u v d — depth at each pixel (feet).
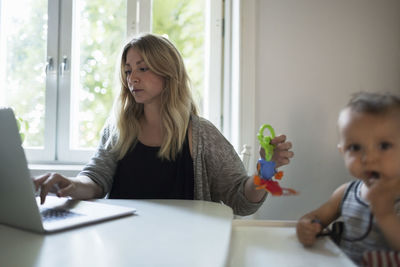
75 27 5.75
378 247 1.79
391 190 1.68
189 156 3.85
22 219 1.98
